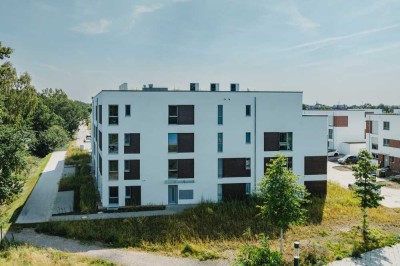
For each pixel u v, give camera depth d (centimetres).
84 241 2350
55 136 6600
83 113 14375
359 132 6384
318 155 3394
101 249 2217
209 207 3003
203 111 3216
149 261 2038
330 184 3872
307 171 3381
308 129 3375
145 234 2447
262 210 2180
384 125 4853
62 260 1962
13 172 3117
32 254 2002
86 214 2878
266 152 3331
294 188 2152
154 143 3155
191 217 2780
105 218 2777
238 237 2400
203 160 3234
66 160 5269
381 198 2386
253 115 3300
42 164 5041
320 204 3108
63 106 10156
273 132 3334
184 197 3225
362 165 2386
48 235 2453
